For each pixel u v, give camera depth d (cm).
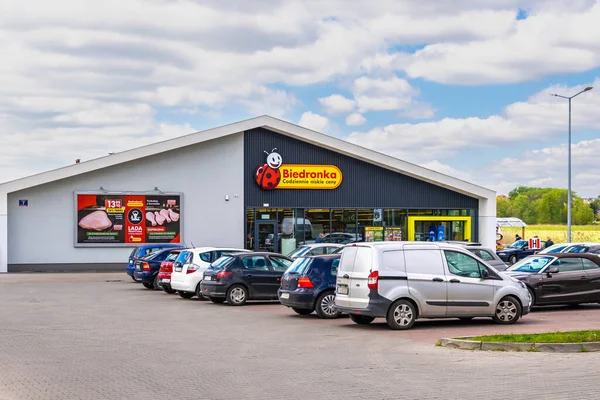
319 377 1021
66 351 1285
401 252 1617
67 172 3875
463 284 1641
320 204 4272
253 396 894
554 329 1570
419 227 4409
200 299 2462
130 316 1925
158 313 2009
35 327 1664
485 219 4462
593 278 2064
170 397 888
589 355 1212
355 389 934
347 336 1495
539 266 2083
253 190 4184
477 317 1816
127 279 3475
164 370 1084
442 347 1316
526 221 13375
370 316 1612
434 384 964
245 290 2264
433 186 4431
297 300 1869
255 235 4181
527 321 1755
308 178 4247
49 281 3359
